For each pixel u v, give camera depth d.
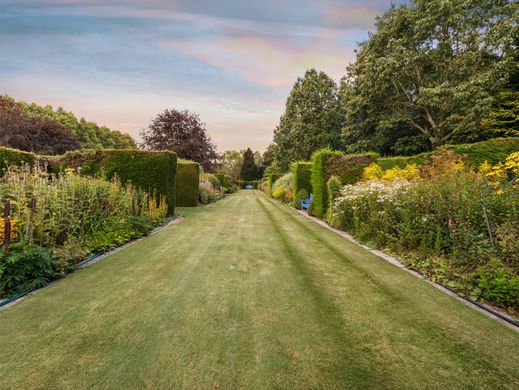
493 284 2.76
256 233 6.48
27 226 3.33
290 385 1.63
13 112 24.78
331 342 2.08
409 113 16.75
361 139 18.84
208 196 15.79
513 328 2.31
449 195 4.11
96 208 5.24
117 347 1.96
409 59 14.65
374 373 1.75
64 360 1.81
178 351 1.93
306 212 11.32
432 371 1.77
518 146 7.86
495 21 13.42
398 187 5.16
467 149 8.41
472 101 13.16
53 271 3.32
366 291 3.08
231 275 3.54
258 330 2.23
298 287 3.17
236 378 1.68
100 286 3.10
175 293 2.94
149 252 4.62
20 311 2.48
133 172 9.05
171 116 22.86
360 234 5.66
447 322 2.40
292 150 23.23
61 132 28.80
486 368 1.80
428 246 4.04
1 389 1.55
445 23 13.98
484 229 3.46
